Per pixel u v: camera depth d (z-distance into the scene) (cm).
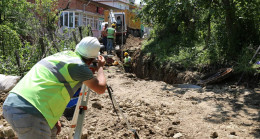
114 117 499
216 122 498
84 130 417
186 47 1270
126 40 2477
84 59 253
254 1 938
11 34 1218
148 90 783
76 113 284
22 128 213
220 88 818
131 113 518
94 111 529
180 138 422
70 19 2739
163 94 732
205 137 427
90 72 236
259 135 431
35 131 216
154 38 1722
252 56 908
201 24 1216
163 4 1138
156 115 527
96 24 3331
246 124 486
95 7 3216
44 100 220
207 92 759
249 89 779
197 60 1094
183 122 496
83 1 2870
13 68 775
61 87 229
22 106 213
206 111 570
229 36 981
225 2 950
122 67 1603
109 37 1747
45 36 1034
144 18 1590
